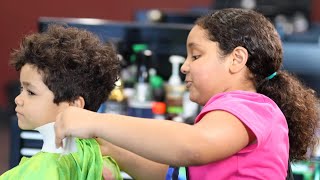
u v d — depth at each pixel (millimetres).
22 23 6793
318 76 3080
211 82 1191
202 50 1198
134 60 2828
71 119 1001
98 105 1264
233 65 1188
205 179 1148
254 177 1110
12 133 2180
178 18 3877
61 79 1173
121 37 2785
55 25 1370
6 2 6754
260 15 1262
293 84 1327
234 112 1051
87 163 1148
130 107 2607
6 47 6777
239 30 1189
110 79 1273
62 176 1156
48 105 1179
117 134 976
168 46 2826
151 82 2818
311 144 1381
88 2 6840
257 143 1073
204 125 1020
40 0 6793
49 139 1189
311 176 2178
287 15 4984
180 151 961
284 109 1295
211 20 1212
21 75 1190
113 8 6926
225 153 1003
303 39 3682
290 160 1359
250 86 1239
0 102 6500
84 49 1209
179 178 1290
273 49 1236
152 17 3885
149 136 968
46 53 1163
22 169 1168
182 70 1241
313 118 1354
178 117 2547
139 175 1414
